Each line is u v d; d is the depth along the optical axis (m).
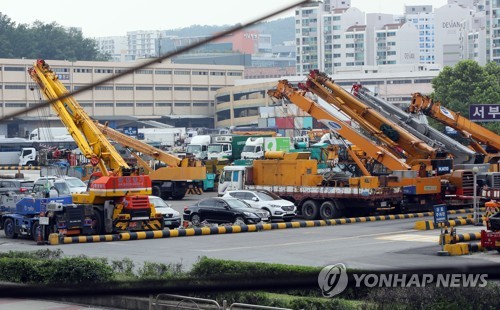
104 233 38.78
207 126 142.88
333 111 67.38
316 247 33.34
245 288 13.30
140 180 39.66
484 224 38.69
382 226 41.94
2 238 40.12
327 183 47.50
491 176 48.19
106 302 22.03
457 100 100.44
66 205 37.88
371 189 45.50
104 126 63.66
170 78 135.75
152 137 112.44
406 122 52.06
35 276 23.39
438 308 17.48
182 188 63.66
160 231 38.78
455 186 48.12
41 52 170.88
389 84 151.75
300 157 49.19
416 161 48.59
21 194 43.03
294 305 19.23
